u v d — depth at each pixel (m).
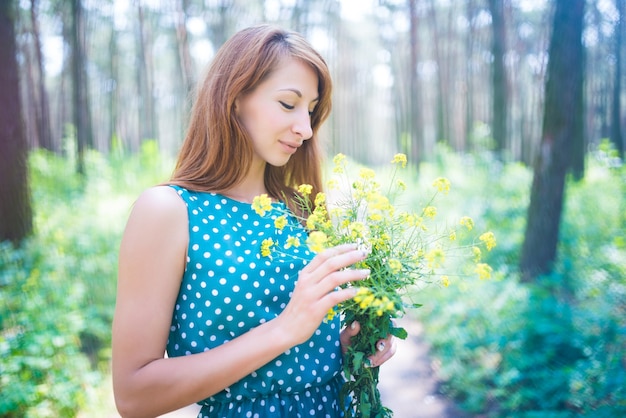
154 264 1.08
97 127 27.91
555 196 5.32
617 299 3.96
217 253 1.15
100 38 24.41
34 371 3.07
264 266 1.19
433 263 1.05
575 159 10.14
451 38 24.94
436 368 4.07
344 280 1.01
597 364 3.22
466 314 4.43
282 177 1.50
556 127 5.34
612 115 15.64
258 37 1.21
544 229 5.30
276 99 1.22
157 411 1.04
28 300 3.58
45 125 16.27
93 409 3.18
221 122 1.21
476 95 25.58
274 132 1.23
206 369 1.02
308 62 1.24
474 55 22.70
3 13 5.10
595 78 19.42
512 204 8.01
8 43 5.12
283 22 23.59
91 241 5.60
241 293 1.15
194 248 1.14
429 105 29.05
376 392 1.22
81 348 3.94
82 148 11.30
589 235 6.13
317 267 1.03
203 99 1.26
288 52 1.22
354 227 1.09
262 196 1.12
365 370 1.18
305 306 1.00
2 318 3.37
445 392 3.73
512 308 4.12
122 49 26.98
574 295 4.54
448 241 1.26
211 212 1.20
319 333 1.26
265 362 1.03
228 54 1.23
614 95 15.59
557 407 3.11
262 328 1.05
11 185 5.03
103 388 3.46
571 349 3.52
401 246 1.16
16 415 2.87
